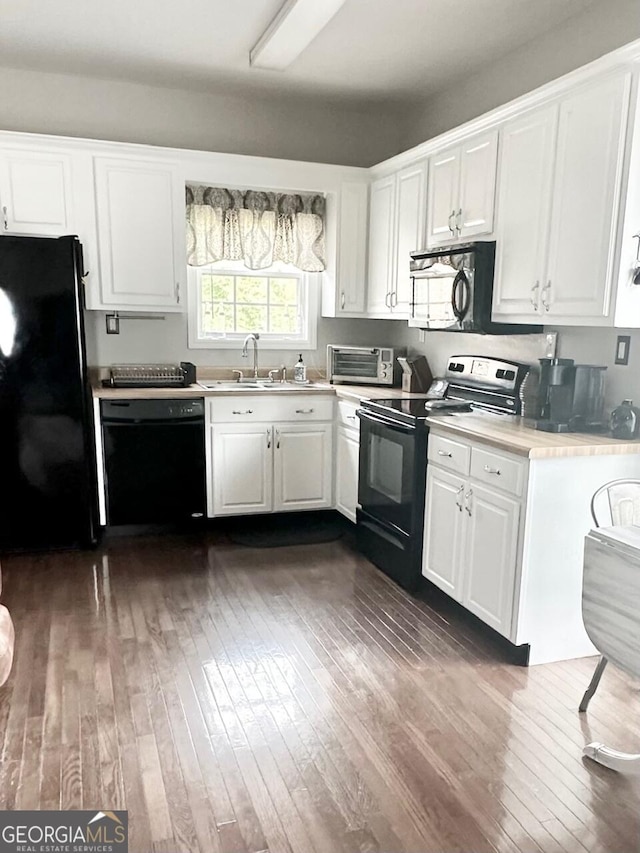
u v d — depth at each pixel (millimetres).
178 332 4402
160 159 3918
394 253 4082
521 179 2895
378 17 3104
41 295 3418
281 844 1685
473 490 2742
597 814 1814
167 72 3865
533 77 3367
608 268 2443
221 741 2078
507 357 3482
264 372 4629
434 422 2990
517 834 1736
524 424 2916
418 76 3867
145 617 2922
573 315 2625
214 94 4238
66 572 3424
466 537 2807
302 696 2336
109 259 3914
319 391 4145
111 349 4262
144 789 1863
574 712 2281
